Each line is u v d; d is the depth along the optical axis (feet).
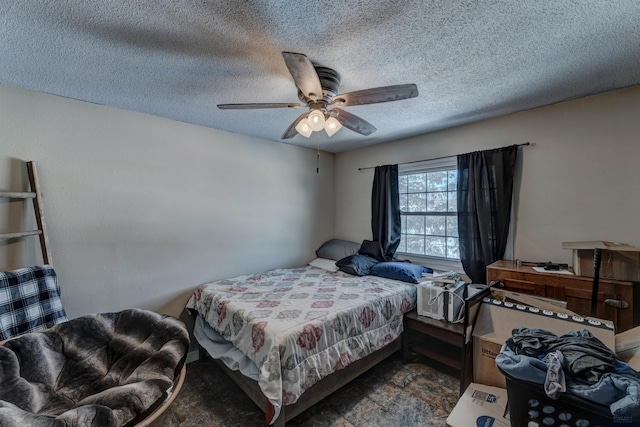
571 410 3.51
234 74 5.90
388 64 5.55
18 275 5.62
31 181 6.38
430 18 4.22
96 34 4.53
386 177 11.43
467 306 5.73
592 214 7.14
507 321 5.82
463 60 5.44
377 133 10.45
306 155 12.62
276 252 11.48
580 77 6.16
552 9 4.04
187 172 9.02
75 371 3.84
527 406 3.85
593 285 5.91
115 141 7.70
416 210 11.10
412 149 10.92
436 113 8.37
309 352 5.86
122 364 3.94
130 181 7.94
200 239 9.31
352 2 3.86
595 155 7.11
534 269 7.13
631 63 5.57
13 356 3.43
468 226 9.10
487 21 4.30
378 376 7.80
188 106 7.67
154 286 8.36
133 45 4.85
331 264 11.55
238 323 6.64
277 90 6.70
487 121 8.95
